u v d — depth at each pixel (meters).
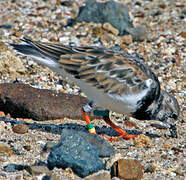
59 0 21.69
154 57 16.39
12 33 17.89
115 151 10.17
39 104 12.04
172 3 22.06
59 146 9.06
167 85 14.40
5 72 14.59
